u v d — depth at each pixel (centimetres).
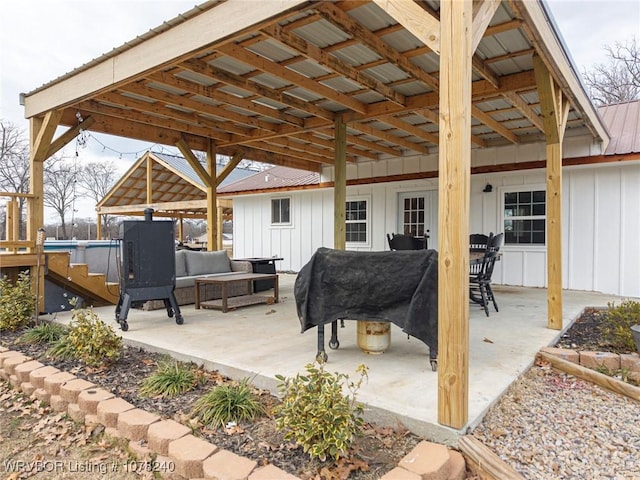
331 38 386
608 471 201
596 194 730
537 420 249
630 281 701
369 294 307
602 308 564
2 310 464
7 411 303
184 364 348
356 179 1001
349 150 884
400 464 191
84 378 324
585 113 534
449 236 215
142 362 362
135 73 368
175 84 467
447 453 201
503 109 612
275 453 215
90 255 803
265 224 1195
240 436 233
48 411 299
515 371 306
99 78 407
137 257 458
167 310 515
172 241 482
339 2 327
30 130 521
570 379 316
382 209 977
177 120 608
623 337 367
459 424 214
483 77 451
